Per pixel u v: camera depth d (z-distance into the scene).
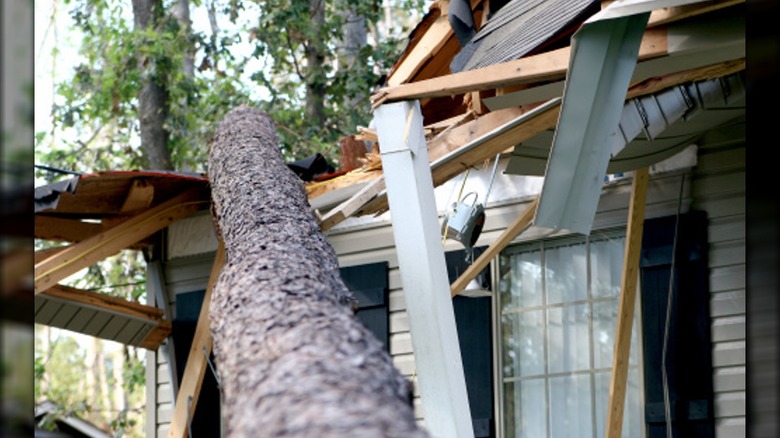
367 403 2.46
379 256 8.67
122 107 17.81
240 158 6.29
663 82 5.80
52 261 8.48
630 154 6.82
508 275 8.18
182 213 9.02
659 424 7.37
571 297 7.92
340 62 16.73
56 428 11.85
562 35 5.88
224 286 4.02
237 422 2.75
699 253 7.38
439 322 5.79
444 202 8.44
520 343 8.06
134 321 9.32
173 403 9.42
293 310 3.31
